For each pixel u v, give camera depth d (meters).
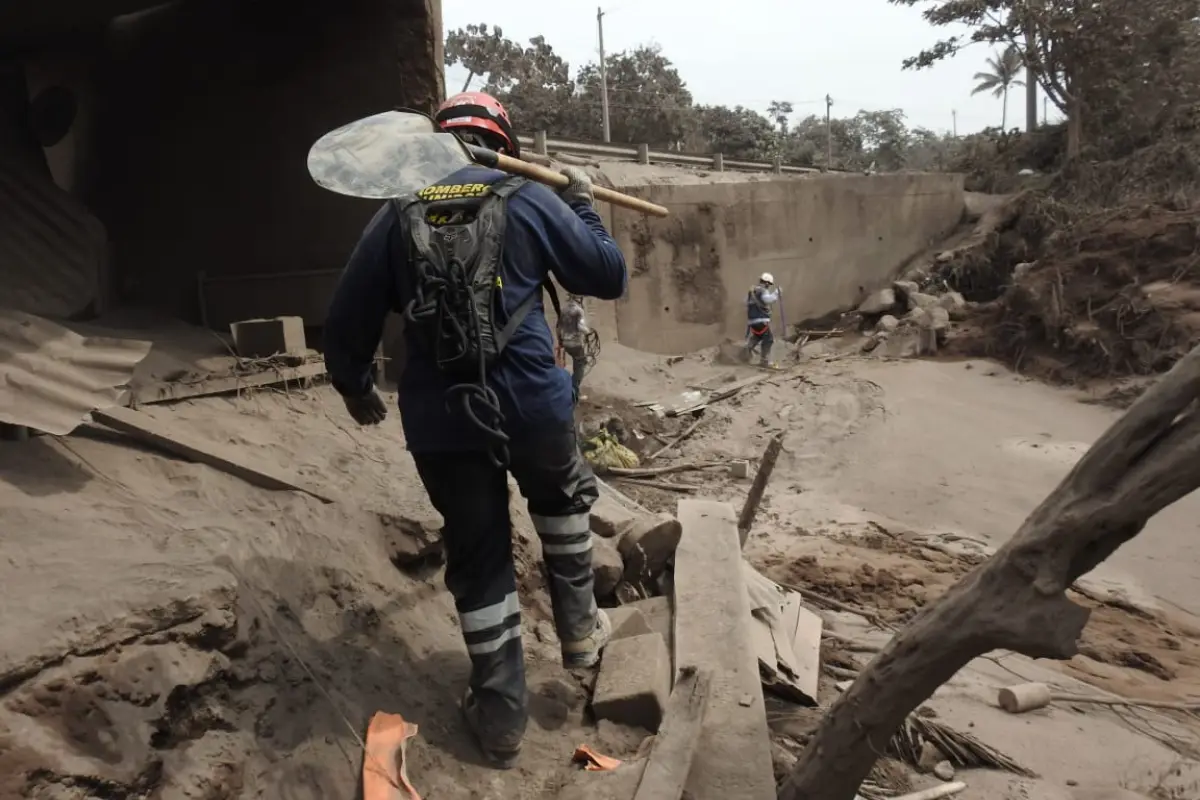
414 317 2.75
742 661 3.82
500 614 2.99
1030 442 14.47
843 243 24.36
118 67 7.47
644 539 4.81
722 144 54.16
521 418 2.89
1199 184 25.59
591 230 3.13
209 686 2.60
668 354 20.77
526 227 2.91
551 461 3.01
